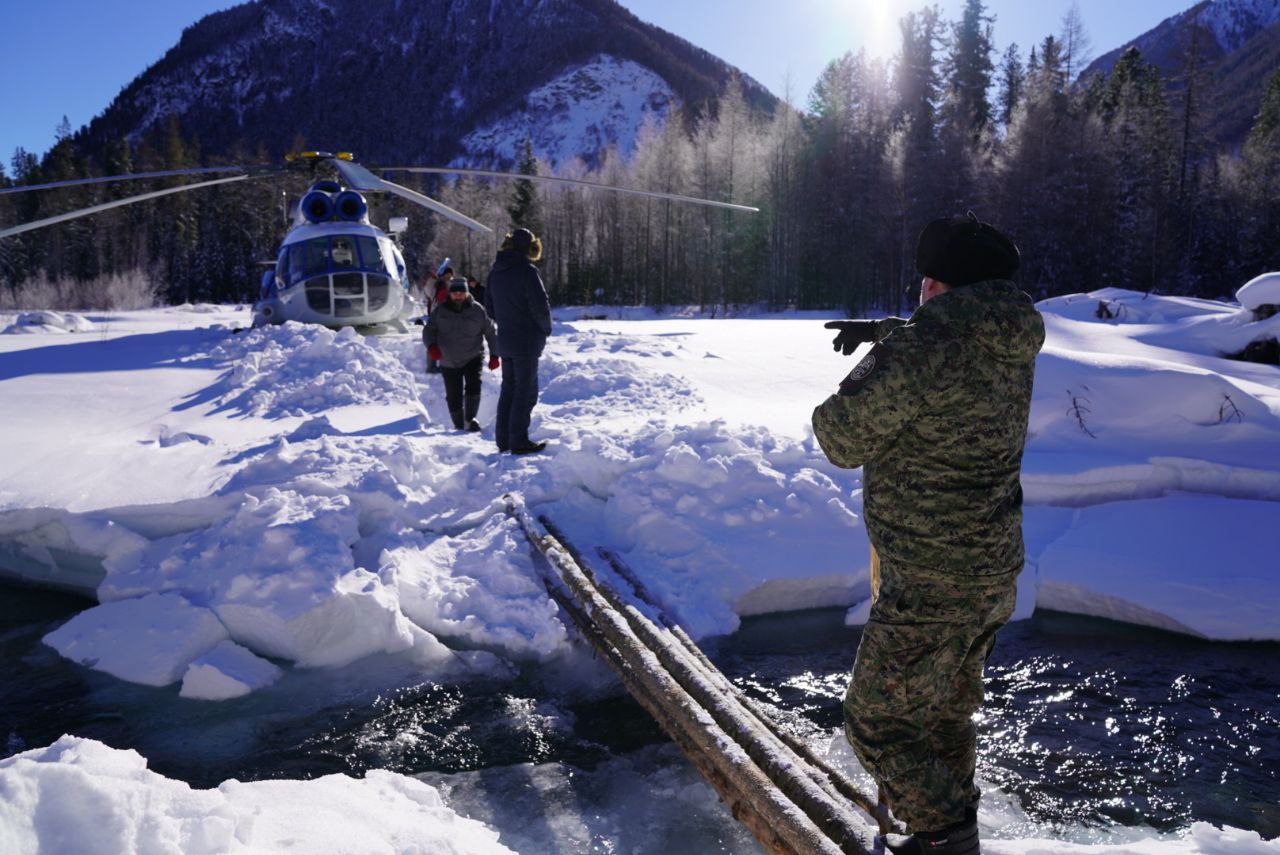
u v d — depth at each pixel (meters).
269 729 4.11
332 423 8.50
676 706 3.54
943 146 51.94
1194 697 4.37
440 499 6.32
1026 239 48.44
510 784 3.66
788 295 56.66
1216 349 12.87
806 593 5.59
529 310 6.96
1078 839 3.23
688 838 3.29
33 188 8.78
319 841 2.43
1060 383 7.82
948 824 2.25
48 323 20.81
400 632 4.82
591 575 5.16
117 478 6.21
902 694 2.23
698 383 10.23
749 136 58.44
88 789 2.12
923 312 2.21
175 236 74.88
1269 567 5.40
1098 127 50.59
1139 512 6.10
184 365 11.60
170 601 4.92
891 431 2.15
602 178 72.56
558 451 6.89
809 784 2.89
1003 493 2.19
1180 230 53.09
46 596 5.75
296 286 14.23
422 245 81.88
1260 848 2.75
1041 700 4.36
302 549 5.05
